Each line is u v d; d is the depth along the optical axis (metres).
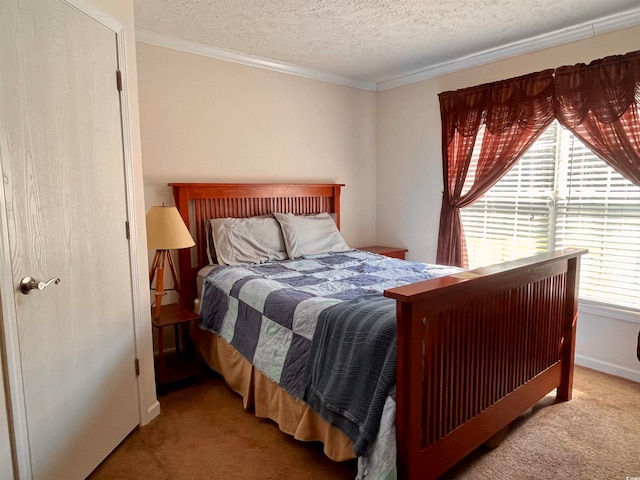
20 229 1.36
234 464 1.82
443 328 1.55
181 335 3.09
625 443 1.95
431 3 2.39
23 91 1.37
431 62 3.52
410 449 1.43
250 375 2.23
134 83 2.04
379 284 2.36
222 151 3.27
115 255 1.89
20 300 1.36
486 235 3.41
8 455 1.32
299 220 3.40
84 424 1.68
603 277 2.77
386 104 4.12
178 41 2.95
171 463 1.82
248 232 3.11
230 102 3.28
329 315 1.79
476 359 1.73
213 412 2.26
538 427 2.09
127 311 1.99
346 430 1.59
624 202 2.63
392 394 1.47
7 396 1.31
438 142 3.68
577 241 2.88
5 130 1.30
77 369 1.64
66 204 1.58
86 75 1.68
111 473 1.76
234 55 3.23
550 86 2.84
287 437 2.02
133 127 2.03
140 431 2.07
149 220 2.51
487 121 3.20
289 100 3.62
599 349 2.78
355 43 3.04
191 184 3.01
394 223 4.17
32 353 1.41
